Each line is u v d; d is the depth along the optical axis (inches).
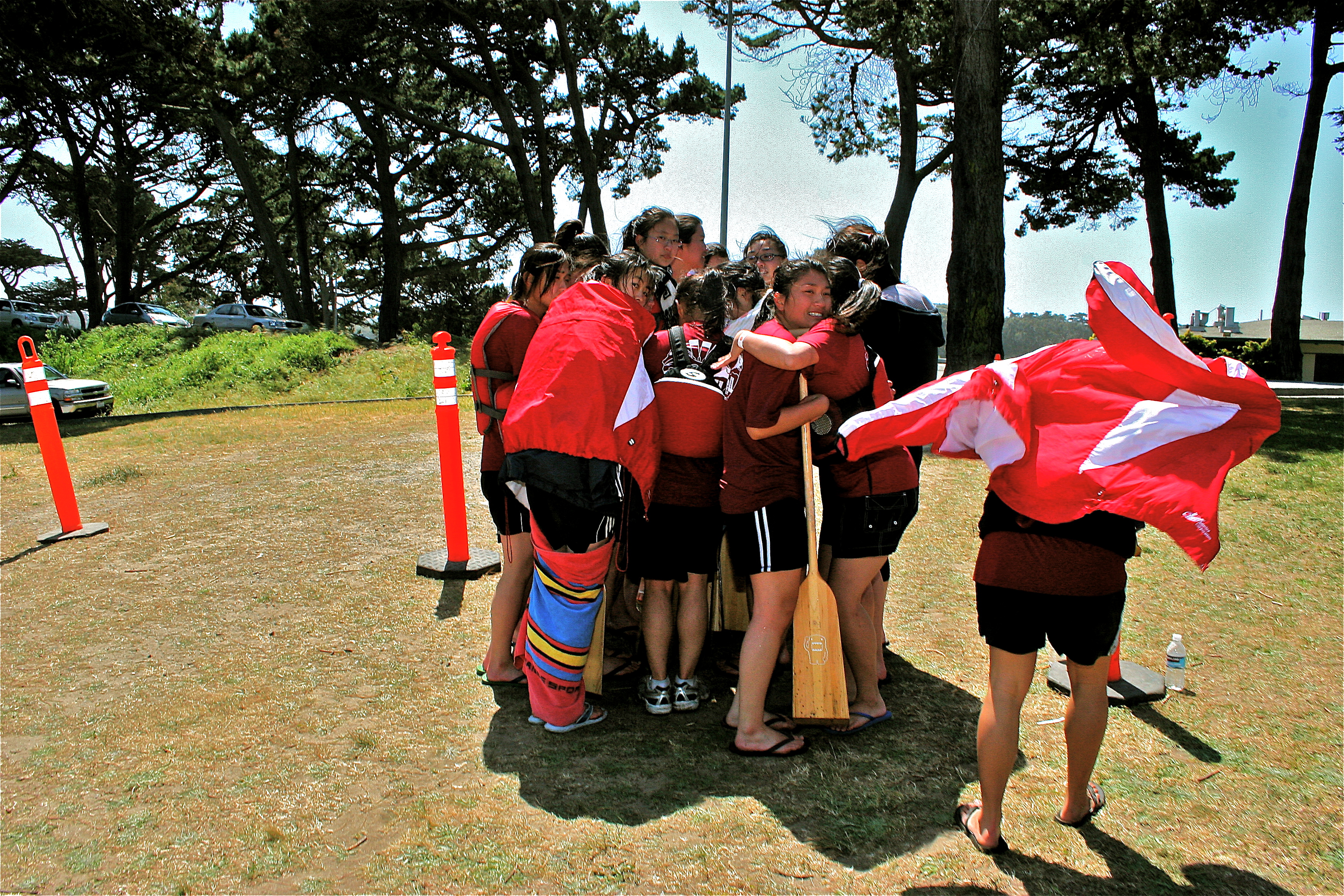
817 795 112.7
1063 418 97.0
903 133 910.4
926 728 130.6
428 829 105.6
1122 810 108.1
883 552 126.6
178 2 1161.4
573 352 122.4
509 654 146.8
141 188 1695.4
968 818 104.1
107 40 1135.6
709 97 1326.3
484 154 1622.8
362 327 2711.6
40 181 1722.4
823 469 128.2
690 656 137.3
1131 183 1140.5
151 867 98.7
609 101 1363.2
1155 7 786.8
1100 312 95.3
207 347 874.8
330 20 1090.7
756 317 141.7
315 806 110.7
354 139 1560.0
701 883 95.7
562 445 120.3
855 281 127.3
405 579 199.0
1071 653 98.3
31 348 232.1
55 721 133.6
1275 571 197.8
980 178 495.8
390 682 147.1
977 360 503.5
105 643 163.8
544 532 122.3
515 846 102.3
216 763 121.0
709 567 136.1
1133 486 89.9
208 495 283.3
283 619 175.8
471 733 130.0
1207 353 1035.9
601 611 137.8
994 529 99.7
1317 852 99.7
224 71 1134.4
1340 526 232.8
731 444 122.4
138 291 1930.4
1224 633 162.9
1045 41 788.6
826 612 126.7
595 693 140.9
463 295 1958.7
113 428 464.8
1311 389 810.8
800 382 120.0
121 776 117.7
